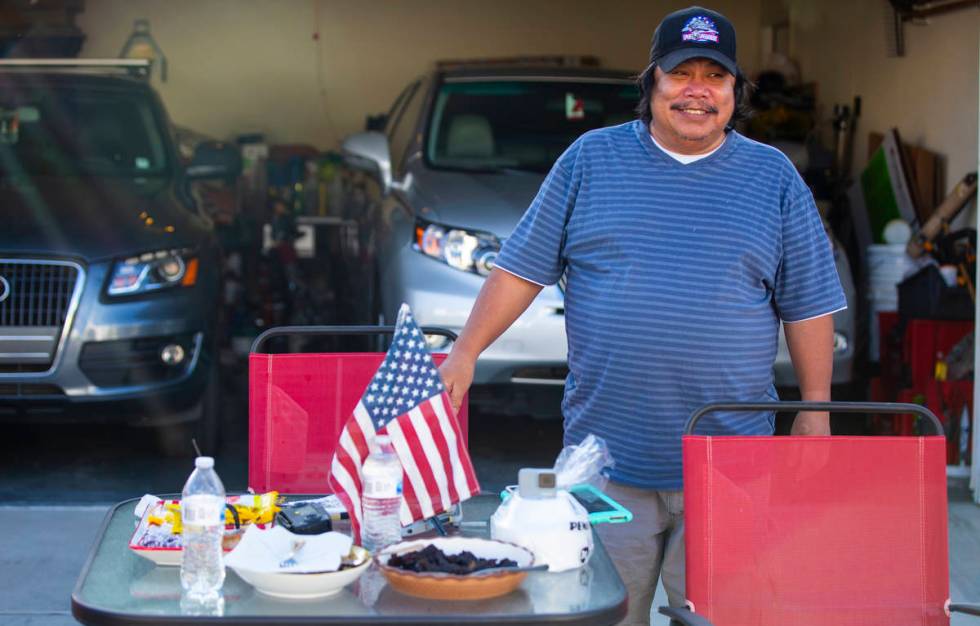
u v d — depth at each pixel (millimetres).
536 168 6758
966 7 7355
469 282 5871
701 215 3061
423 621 2150
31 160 6879
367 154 6969
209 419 6309
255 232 10570
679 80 2994
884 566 2715
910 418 6445
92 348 5727
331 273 10391
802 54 10758
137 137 7133
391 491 2545
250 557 2387
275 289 9953
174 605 2260
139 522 2734
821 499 2713
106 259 5805
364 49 11523
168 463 6406
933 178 7871
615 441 3146
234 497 2816
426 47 11508
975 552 4891
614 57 11477
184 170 7148
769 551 2695
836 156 9523
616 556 3180
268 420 3295
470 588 2271
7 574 4625
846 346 6281
